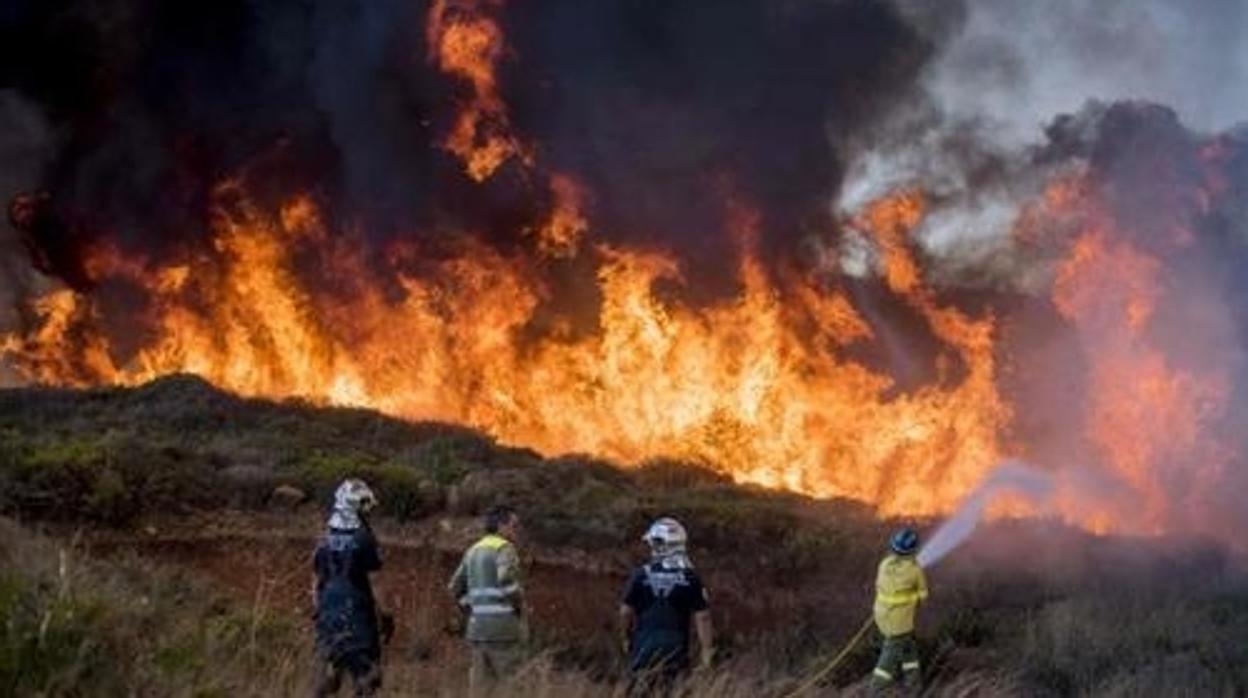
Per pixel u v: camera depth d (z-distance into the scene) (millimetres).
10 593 8547
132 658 8891
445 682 12570
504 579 14031
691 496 39312
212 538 27328
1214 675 18812
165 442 37250
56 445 31781
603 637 20875
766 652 20812
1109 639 21531
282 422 42000
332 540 13102
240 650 11383
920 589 18094
